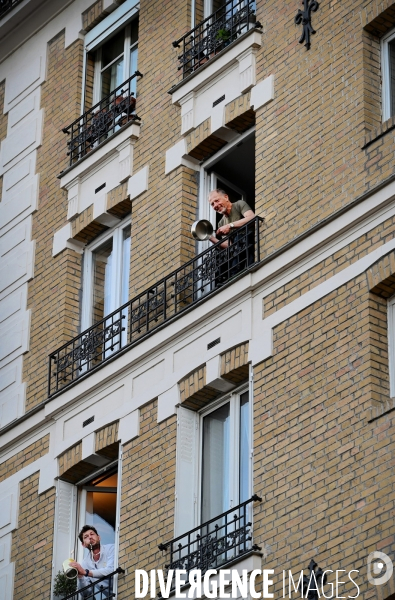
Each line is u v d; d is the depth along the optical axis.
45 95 30.61
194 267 25.61
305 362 22.44
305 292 22.88
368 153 22.73
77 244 28.44
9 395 28.33
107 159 28.09
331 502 21.19
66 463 26.38
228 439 24.06
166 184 26.53
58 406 26.83
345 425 21.42
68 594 25.28
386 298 21.97
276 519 21.91
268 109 24.88
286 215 23.77
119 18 29.42
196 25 27.52
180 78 27.12
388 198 22.02
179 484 23.98
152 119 27.41
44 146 30.02
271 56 25.23
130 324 26.05
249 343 23.48
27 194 29.92
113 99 28.67
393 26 23.70
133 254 26.67
